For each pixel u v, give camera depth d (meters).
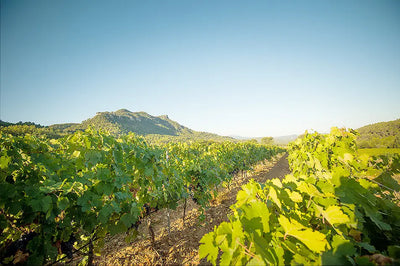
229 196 8.83
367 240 1.52
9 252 2.57
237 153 13.04
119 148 3.47
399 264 0.81
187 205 7.95
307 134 5.14
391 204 1.71
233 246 1.05
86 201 2.56
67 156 3.85
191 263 3.97
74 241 3.32
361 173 2.50
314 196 1.50
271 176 14.59
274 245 1.19
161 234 5.33
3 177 2.83
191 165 6.51
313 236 1.11
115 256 4.32
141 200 3.90
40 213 2.41
